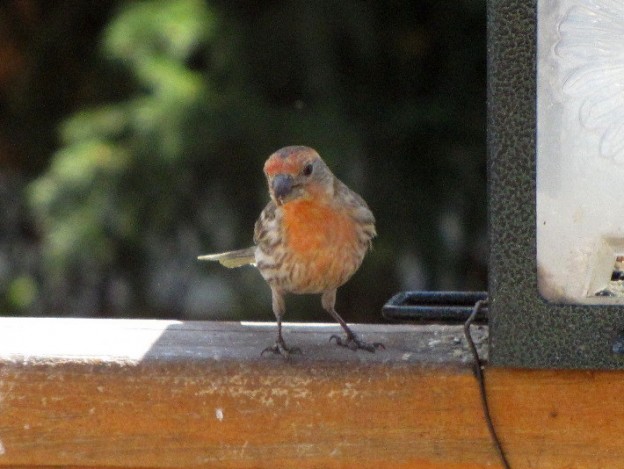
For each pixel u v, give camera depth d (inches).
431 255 523.8
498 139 202.2
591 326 203.8
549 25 200.4
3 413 224.7
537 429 215.0
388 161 521.0
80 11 576.1
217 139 486.3
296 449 221.6
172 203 496.1
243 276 522.9
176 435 223.3
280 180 281.1
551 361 205.3
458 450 217.8
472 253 535.8
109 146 494.6
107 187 491.5
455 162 522.6
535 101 200.7
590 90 201.3
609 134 201.8
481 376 215.9
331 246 286.8
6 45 586.9
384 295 533.0
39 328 251.4
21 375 224.1
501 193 203.3
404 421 219.0
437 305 259.9
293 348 231.5
